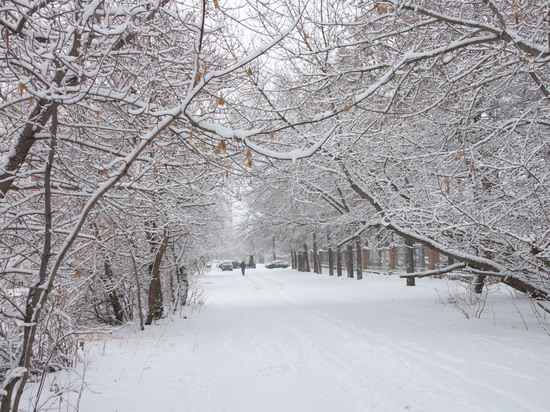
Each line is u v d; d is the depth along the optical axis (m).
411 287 20.56
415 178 13.04
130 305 13.67
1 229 4.70
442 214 9.56
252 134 4.29
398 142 11.84
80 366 7.18
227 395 5.82
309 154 4.30
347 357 7.78
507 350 7.52
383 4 6.68
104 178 6.30
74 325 7.55
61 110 6.91
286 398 5.64
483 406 4.93
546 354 7.14
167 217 9.55
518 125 8.95
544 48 6.17
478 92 7.84
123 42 5.61
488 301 14.31
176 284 17.36
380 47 8.35
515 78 9.05
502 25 6.18
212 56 6.73
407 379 6.17
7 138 5.74
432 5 7.74
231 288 29.48
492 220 8.45
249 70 4.02
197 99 6.14
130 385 6.29
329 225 16.95
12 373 3.80
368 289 21.44
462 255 9.86
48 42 5.20
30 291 4.18
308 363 7.54
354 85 8.66
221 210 16.56
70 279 7.25
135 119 5.95
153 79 5.68
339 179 13.14
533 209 8.51
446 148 10.95
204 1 3.47
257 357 8.18
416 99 9.78
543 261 8.55
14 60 4.93
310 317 13.35
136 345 9.50
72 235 4.01
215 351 8.86
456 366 6.64
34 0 4.63
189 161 7.58
